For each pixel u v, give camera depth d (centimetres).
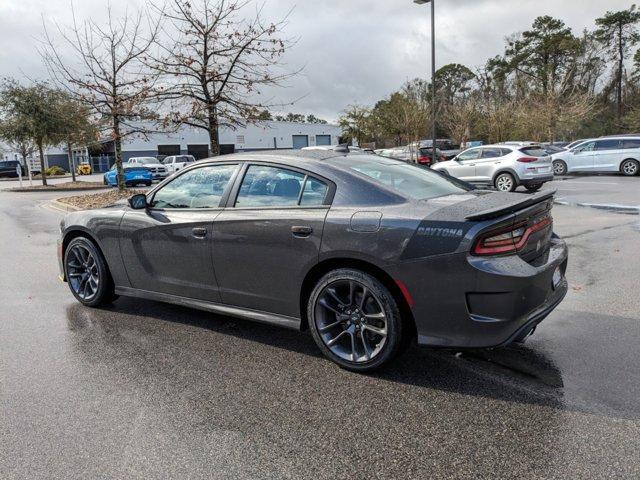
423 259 315
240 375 356
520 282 305
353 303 354
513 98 4500
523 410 300
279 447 268
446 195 374
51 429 287
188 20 1154
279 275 377
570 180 2019
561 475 239
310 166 379
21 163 4800
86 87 1379
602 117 5769
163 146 5403
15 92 2567
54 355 394
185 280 436
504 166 1625
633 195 1405
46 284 623
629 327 428
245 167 411
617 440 266
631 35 5953
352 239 338
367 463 253
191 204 437
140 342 421
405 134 3725
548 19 6359
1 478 244
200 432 283
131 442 273
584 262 657
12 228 1169
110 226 480
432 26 2139
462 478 240
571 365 359
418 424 288
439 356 382
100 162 5512
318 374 356
